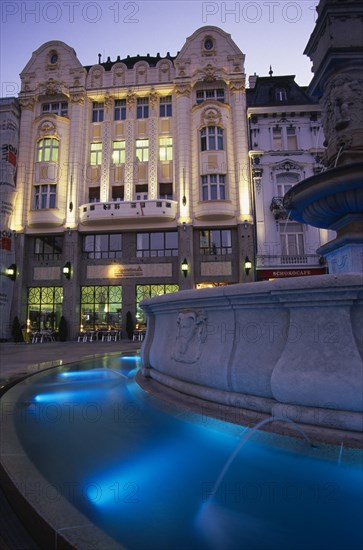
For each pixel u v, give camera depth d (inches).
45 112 1007.6
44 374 245.1
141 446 104.5
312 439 96.5
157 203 915.4
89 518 67.3
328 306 106.9
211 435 111.4
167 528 64.1
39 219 954.7
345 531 62.7
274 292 112.9
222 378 130.9
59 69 1032.8
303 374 105.9
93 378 229.6
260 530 63.5
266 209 915.4
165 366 172.4
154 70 1023.6
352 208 226.4
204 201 925.2
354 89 237.8
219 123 956.0
